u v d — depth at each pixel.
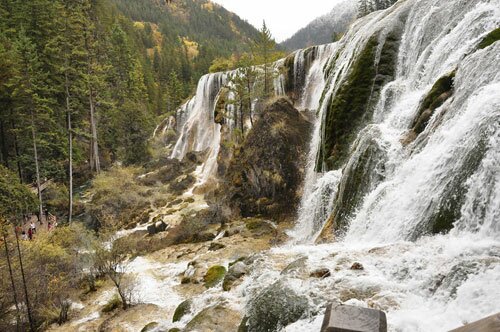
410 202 8.48
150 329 9.64
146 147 41.12
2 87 27.88
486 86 7.80
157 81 89.12
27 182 32.38
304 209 18.73
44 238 18.19
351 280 6.29
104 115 42.47
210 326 7.40
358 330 2.07
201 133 45.31
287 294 6.34
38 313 13.69
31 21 34.88
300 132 22.78
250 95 28.77
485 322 1.44
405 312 4.91
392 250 7.05
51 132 30.52
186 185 32.94
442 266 5.79
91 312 13.66
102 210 26.77
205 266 15.47
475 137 7.11
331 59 23.22
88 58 36.06
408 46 15.49
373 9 47.22
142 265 17.86
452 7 13.50
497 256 5.45
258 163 22.50
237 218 22.48
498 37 9.65
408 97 12.98
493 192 6.20
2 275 14.17
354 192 11.87
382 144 11.37
